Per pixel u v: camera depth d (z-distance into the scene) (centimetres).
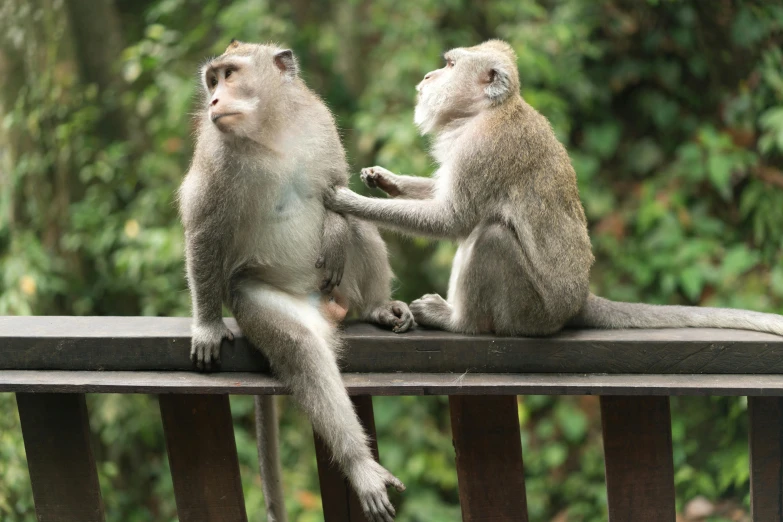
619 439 420
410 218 467
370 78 1038
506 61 485
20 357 412
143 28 1076
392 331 445
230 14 971
